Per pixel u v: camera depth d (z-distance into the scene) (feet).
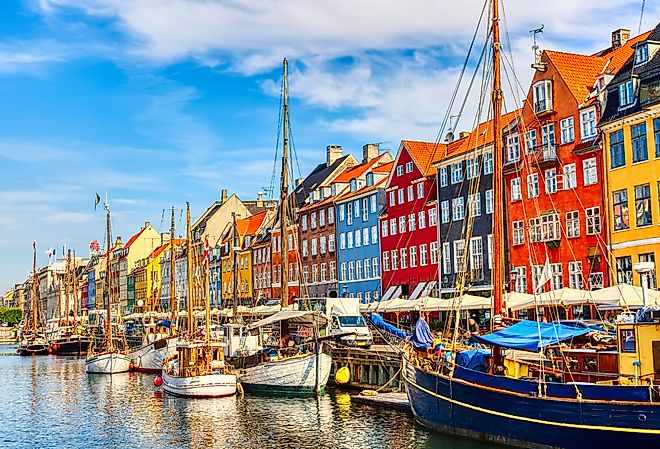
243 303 348.59
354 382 149.89
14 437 112.98
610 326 109.29
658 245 140.36
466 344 123.75
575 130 163.53
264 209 422.82
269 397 139.74
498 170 97.71
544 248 168.96
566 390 77.15
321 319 154.40
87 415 133.08
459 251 200.23
